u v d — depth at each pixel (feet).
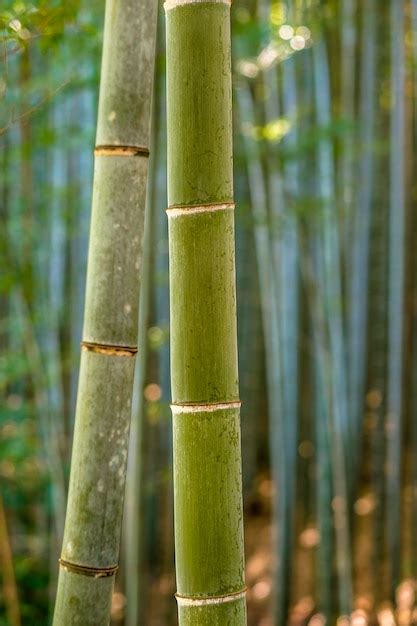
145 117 4.41
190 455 4.20
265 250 14.25
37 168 15.75
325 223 14.28
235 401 4.23
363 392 14.89
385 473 15.34
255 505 21.65
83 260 14.60
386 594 15.40
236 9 13.29
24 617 13.91
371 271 17.21
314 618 15.07
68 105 14.40
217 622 4.21
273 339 14.24
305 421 19.49
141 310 10.84
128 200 4.38
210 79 4.10
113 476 4.46
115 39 4.36
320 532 14.49
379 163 16.33
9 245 13.07
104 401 4.42
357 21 14.53
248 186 17.33
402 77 13.26
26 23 5.96
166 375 17.02
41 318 13.66
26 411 14.02
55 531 13.70
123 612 13.92
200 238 4.13
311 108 15.15
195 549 4.22
